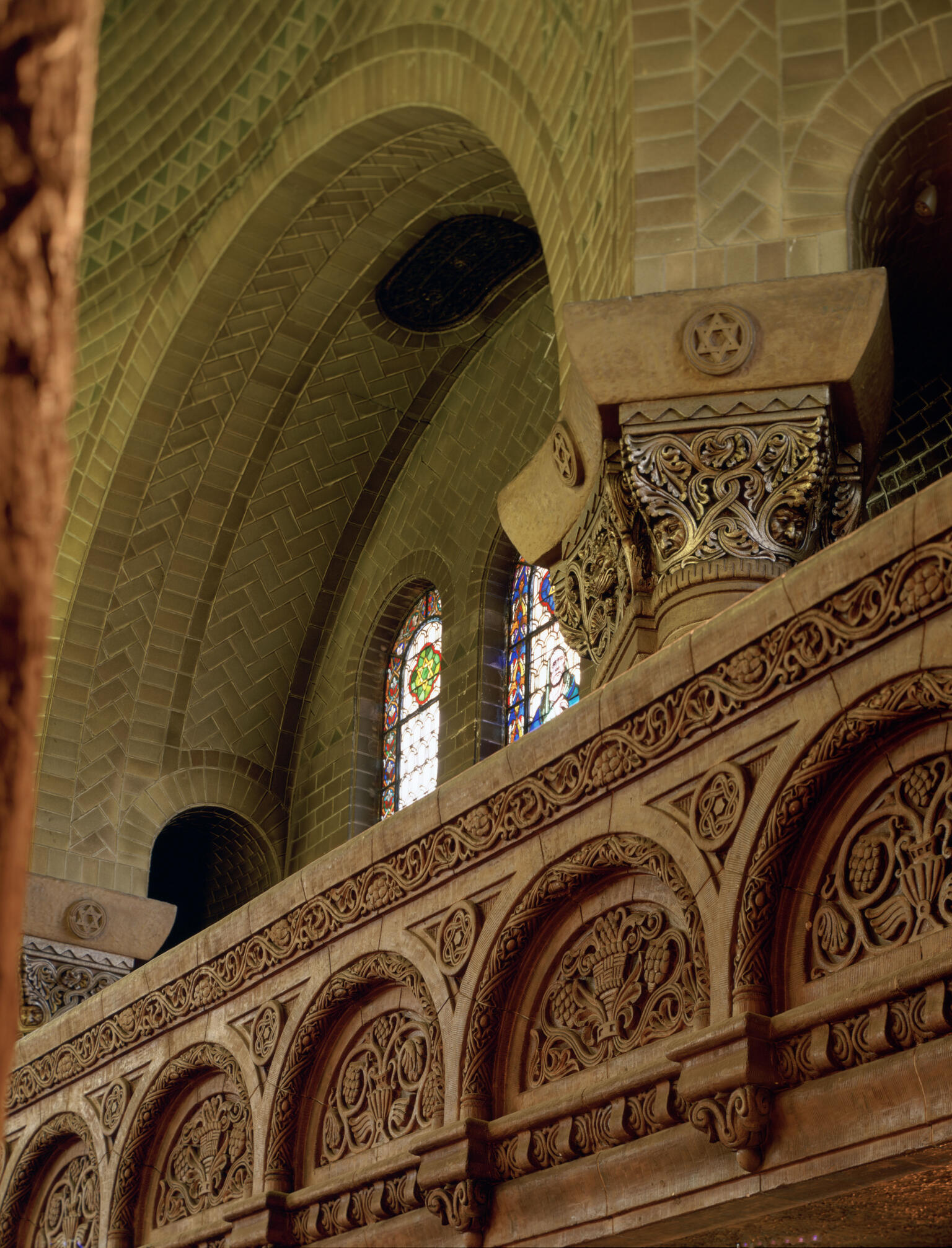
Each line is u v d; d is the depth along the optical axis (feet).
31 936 39.65
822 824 16.30
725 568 20.90
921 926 14.83
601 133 26.66
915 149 24.36
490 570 40.91
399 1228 21.09
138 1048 28.19
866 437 22.24
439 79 34.24
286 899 24.88
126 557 43.62
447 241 40.57
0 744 2.40
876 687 15.61
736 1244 17.60
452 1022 20.56
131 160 42.91
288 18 39.04
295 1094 23.89
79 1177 29.14
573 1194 18.28
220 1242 24.73
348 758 43.50
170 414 43.01
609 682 19.24
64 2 2.51
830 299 21.75
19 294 2.51
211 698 44.65
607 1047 18.45
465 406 43.52
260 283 41.55
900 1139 14.33
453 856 21.45
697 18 25.11
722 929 16.53
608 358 21.99
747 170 23.90
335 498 45.42
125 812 42.63
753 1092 15.49
